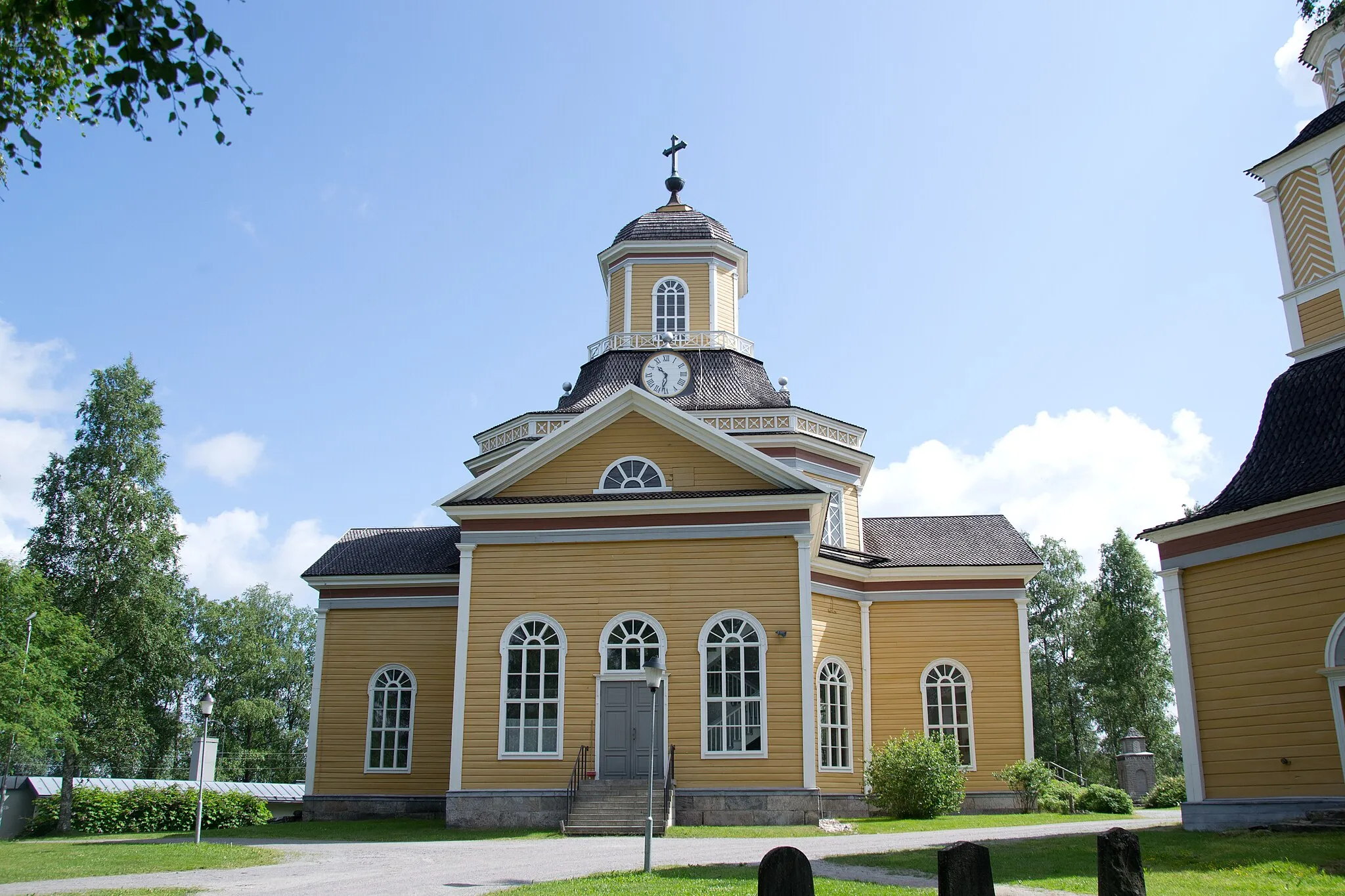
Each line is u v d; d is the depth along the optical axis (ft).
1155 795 123.95
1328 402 67.10
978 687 103.55
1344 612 58.70
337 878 50.96
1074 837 61.36
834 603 102.17
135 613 122.62
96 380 133.39
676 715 81.10
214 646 212.84
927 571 106.11
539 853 61.52
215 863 59.26
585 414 88.12
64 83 37.01
